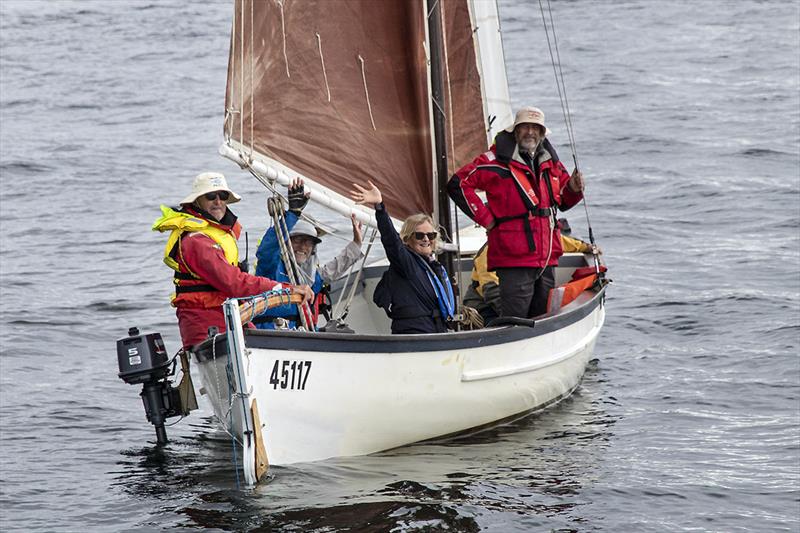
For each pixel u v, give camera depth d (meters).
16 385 32.44
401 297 26.81
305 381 23.28
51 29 136.75
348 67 27.53
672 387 31.73
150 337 26.86
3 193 64.44
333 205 27.27
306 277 27.05
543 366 29.05
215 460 26.16
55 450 27.06
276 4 25.98
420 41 28.41
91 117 90.44
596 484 24.17
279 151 26.36
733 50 111.31
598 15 136.88
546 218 28.91
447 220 29.23
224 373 22.95
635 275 44.81
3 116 90.44
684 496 23.72
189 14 146.62
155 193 64.88
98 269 47.88
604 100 90.56
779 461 25.89
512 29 130.50
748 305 39.78
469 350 26.27
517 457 25.95
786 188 60.16
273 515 21.89
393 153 28.36
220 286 24.34
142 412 30.14
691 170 65.81
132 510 22.84
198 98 98.81
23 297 42.94
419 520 21.73
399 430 25.88
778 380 32.00
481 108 34.00
